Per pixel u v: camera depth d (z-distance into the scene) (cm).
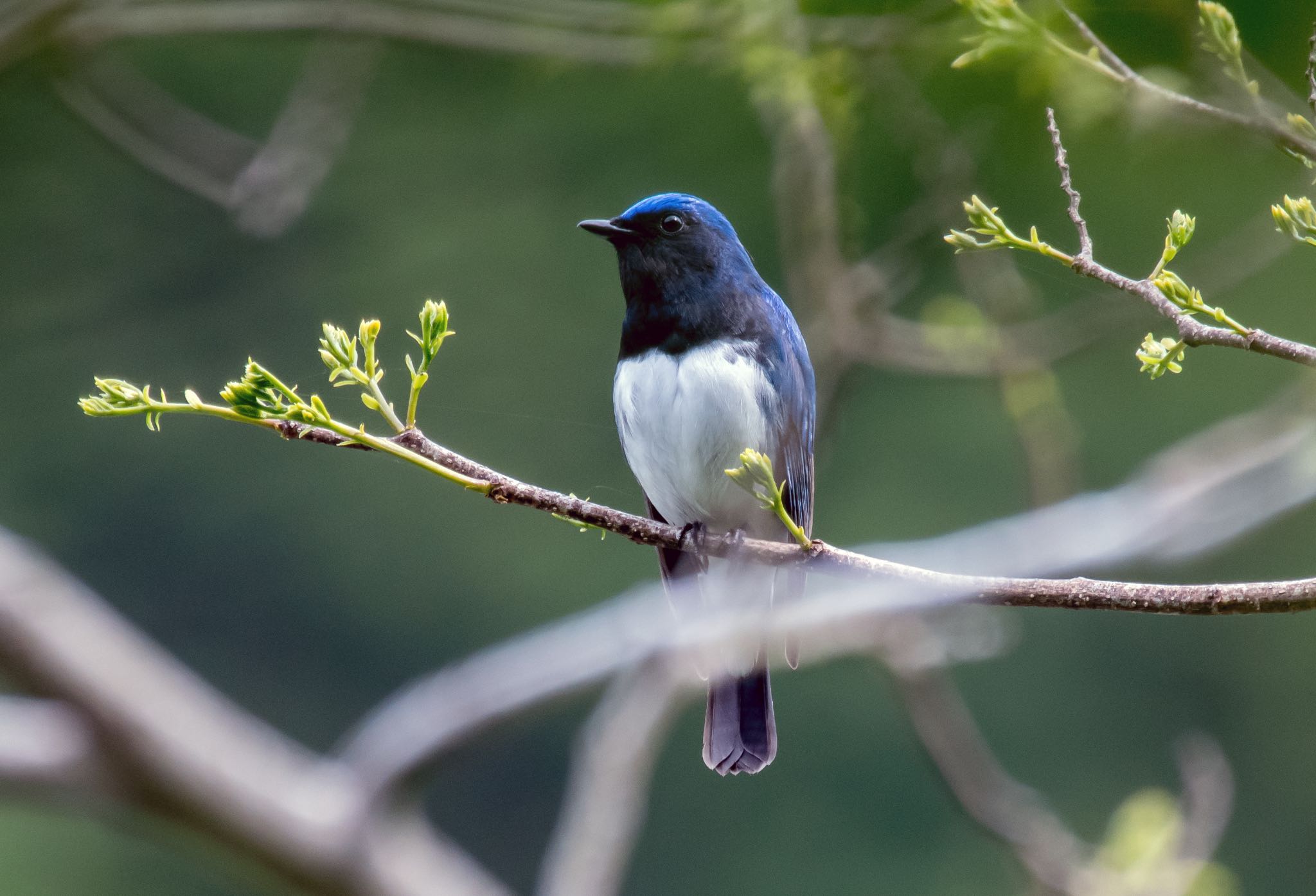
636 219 833
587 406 2006
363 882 1133
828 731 2845
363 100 1247
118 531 2781
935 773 1095
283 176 1146
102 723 1106
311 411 515
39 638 1098
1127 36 761
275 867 1127
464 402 1980
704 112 1083
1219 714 2744
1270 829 2689
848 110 892
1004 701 2736
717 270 832
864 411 2200
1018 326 1073
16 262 1438
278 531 2856
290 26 1088
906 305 1289
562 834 1088
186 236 1484
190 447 2772
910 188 1037
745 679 834
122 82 1214
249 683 2969
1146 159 891
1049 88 769
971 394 2148
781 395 825
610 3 1010
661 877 2906
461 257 1705
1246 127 488
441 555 2895
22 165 1335
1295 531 2061
